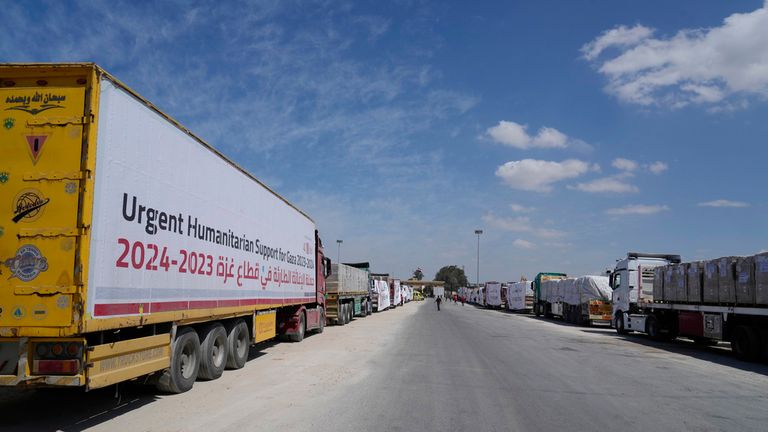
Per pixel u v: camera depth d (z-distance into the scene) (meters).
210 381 10.38
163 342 8.17
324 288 22.47
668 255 25.31
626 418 7.80
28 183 6.25
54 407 7.96
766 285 14.72
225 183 10.51
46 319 6.07
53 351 6.23
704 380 11.63
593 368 13.09
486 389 9.88
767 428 7.34
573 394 9.59
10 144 6.32
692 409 8.52
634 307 24.62
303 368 12.16
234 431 6.70
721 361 15.42
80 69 6.38
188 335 9.16
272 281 13.91
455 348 16.91
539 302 43.06
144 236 7.42
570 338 22.34
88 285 6.21
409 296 96.19
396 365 12.80
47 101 6.38
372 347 16.75
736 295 16.11
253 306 12.27
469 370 12.21
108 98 6.63
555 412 8.09
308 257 18.88
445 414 7.82
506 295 57.12
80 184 6.23
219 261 10.16
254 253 12.35
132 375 7.28
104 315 6.49
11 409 7.81
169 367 8.44
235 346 11.61
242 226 11.51
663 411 8.32
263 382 10.29
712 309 17.42
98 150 6.43
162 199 7.94
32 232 6.17
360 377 10.99
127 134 7.03
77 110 6.36
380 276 56.09
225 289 10.47
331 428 6.92
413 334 22.14
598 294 31.14
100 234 6.44
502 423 7.36
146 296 7.45
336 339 19.33
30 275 6.13
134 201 7.18
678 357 16.27
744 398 9.55
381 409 8.07
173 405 8.16
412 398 8.93
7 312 6.10
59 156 6.29
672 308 20.23
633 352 17.33
